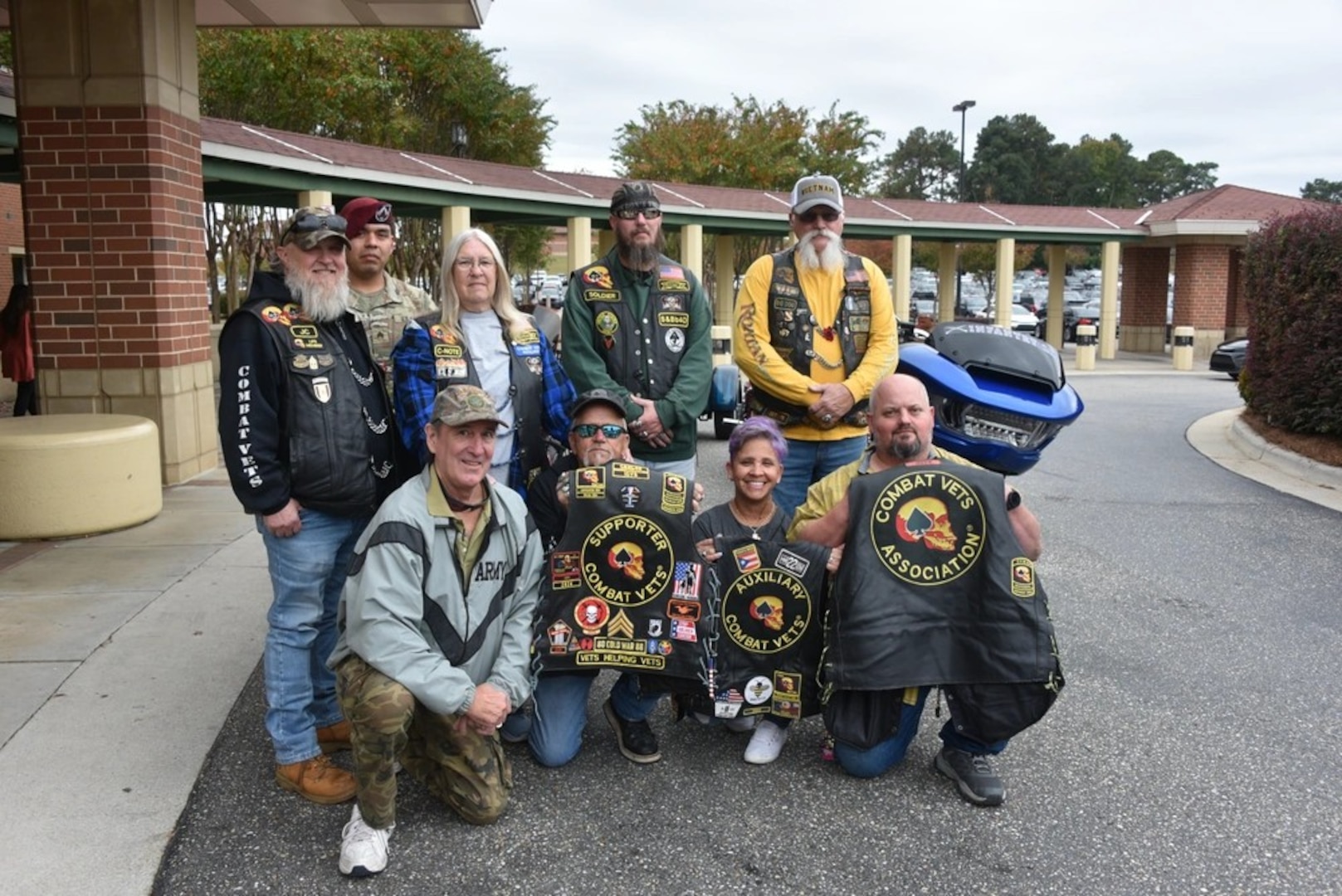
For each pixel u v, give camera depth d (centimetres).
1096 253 7181
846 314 498
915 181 9862
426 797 352
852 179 3275
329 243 346
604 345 451
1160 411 1479
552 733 370
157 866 303
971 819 341
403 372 392
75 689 421
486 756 331
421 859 313
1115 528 744
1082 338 2344
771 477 379
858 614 350
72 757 366
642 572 362
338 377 350
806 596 366
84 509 649
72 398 815
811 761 384
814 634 368
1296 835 330
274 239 2114
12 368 1239
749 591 368
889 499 356
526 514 349
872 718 355
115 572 577
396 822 335
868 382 495
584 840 326
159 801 339
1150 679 460
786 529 393
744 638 370
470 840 324
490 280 401
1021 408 596
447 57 2622
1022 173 8600
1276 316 1048
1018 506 358
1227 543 701
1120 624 535
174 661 450
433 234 2477
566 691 369
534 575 349
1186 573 629
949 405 611
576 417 381
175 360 827
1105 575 624
